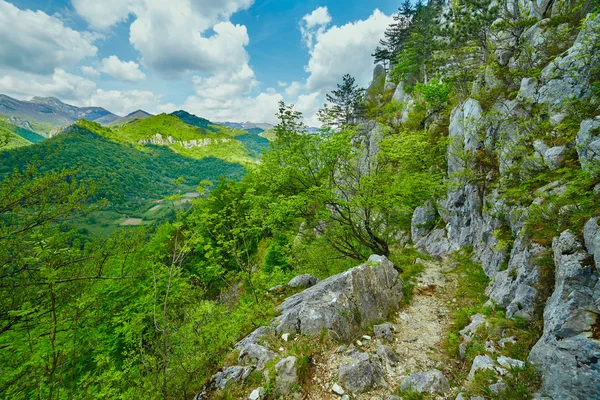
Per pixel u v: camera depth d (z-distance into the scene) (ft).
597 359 15.67
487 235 45.52
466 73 74.13
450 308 36.11
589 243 19.70
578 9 48.52
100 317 24.72
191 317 24.23
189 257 59.47
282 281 48.91
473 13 75.92
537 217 25.57
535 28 59.21
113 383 20.79
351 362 23.71
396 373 24.32
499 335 24.31
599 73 33.35
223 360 24.95
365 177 47.14
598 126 25.85
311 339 26.66
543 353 18.70
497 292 31.14
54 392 20.22
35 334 20.35
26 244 20.83
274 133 50.16
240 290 48.65
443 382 21.53
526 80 47.98
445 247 61.11
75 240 23.97
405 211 58.49
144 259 29.76
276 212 46.01
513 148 40.29
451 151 62.90
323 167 48.24
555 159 32.04
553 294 21.20
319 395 21.47
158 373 20.92
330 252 61.26
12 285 20.80
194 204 31.17
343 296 30.96
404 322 33.19
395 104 144.15
